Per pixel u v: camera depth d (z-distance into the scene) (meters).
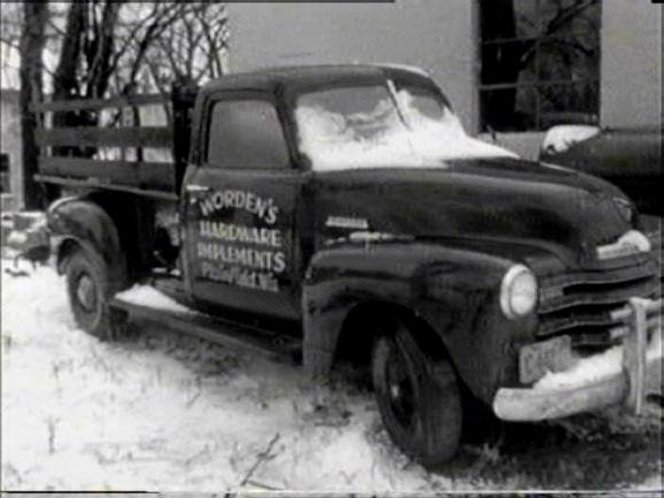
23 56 16.31
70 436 5.71
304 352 5.44
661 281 5.02
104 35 16.30
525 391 4.45
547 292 4.54
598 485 4.66
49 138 8.97
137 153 7.45
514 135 7.00
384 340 5.06
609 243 4.74
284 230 5.81
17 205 26.38
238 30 7.32
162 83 17.31
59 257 8.34
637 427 5.45
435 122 6.07
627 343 4.69
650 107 5.84
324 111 5.90
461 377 4.61
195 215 6.54
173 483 4.84
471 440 5.06
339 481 4.82
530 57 6.53
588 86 6.39
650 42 5.15
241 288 6.20
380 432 5.35
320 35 6.93
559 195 4.73
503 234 4.82
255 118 6.09
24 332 8.34
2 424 5.97
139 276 7.64
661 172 6.14
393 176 5.31
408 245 4.92
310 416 5.76
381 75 6.13
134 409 6.17
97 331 7.95
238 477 4.92
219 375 6.80
